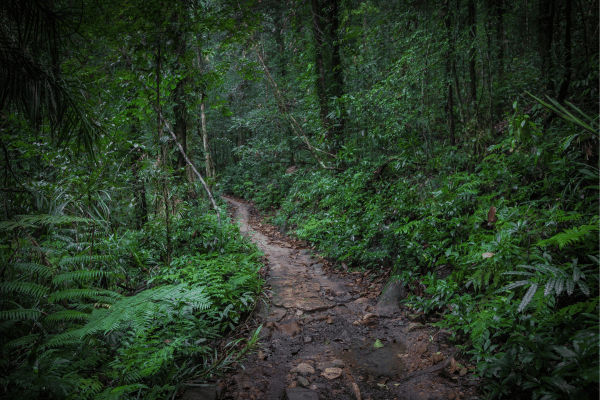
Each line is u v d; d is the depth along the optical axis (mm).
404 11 6176
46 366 2299
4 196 3102
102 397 2070
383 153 6988
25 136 3877
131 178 5414
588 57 4477
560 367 1951
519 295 2713
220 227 5738
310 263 5980
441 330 3223
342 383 2672
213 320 3762
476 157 4766
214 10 4277
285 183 12773
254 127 13195
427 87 5668
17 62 2305
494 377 2393
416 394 2463
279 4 11555
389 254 4840
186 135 7461
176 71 4633
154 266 4852
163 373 2693
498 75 7457
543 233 2939
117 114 4711
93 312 2535
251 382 2744
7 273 2752
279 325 3709
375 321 3682
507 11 6840
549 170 3592
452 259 3680
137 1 3414
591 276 2305
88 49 4191
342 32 8391
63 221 2955
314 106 8750
